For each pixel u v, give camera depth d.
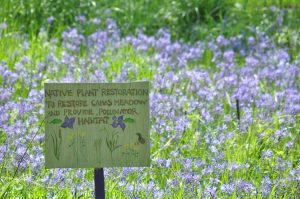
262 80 8.92
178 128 6.48
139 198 5.12
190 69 9.16
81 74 8.03
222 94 7.87
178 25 11.72
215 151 6.01
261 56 10.01
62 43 9.77
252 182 5.72
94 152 4.53
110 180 5.40
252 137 6.64
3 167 5.64
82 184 5.31
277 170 5.93
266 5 12.41
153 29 11.49
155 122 6.84
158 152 6.16
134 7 11.65
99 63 8.91
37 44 9.48
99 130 4.53
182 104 7.33
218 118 7.23
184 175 5.50
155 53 9.51
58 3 10.99
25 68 8.19
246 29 11.58
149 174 5.79
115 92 4.53
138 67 8.72
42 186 5.30
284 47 10.91
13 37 9.47
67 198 5.13
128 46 9.82
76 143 4.52
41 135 6.20
